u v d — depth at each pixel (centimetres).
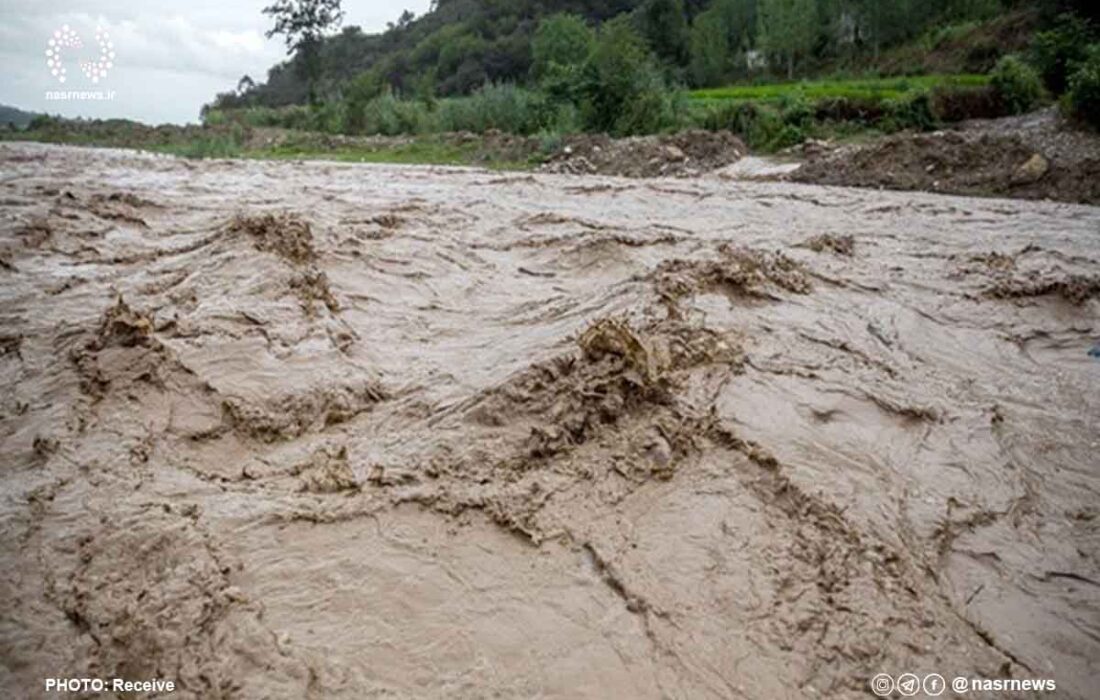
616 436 541
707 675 364
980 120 2323
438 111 3166
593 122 2733
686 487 502
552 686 356
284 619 384
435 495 477
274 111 4066
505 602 405
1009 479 543
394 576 417
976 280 988
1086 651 392
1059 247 1224
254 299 759
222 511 460
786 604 408
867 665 374
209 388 598
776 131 2433
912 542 463
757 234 1223
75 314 742
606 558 436
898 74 3797
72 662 356
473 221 1243
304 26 3994
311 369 639
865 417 611
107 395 583
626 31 2788
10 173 1730
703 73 4703
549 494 485
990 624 406
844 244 1145
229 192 1515
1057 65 2427
